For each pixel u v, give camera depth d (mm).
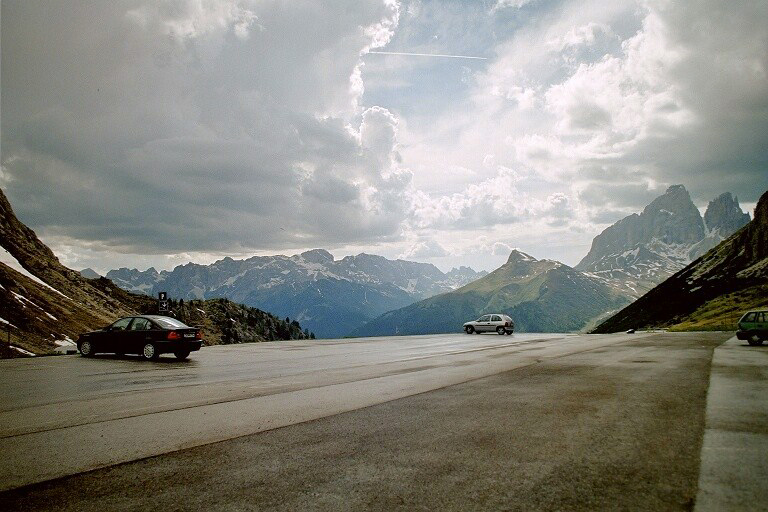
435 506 5094
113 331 24891
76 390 13727
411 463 6602
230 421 9477
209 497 5465
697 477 5887
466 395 12211
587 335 52844
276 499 5371
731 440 7594
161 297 33969
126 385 14781
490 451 7133
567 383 14148
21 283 58188
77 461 6883
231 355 27312
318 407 10883
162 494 5586
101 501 5398
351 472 6266
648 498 5246
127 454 7227
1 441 8031
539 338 44812
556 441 7641
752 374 16078
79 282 84188
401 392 12930
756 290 109250
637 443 7461
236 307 123188
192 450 7422
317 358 24922
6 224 81625
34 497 5531
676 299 138375
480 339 43281
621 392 12422
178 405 11258
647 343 35000
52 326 50438
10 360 23766
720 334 50375
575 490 5504
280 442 7840
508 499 5258
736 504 5059
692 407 10312
